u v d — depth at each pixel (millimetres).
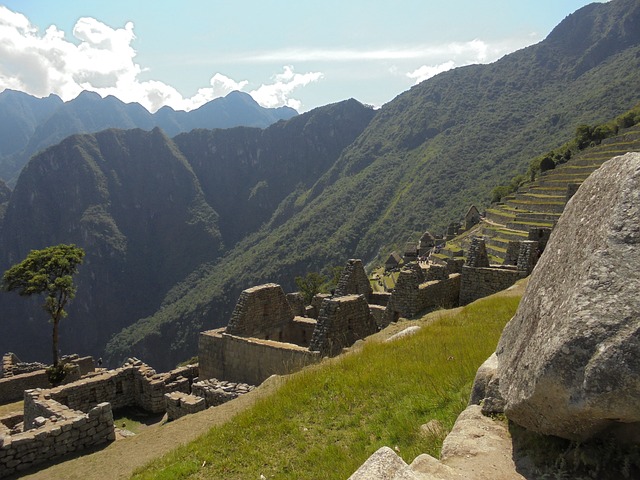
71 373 23859
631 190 3215
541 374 3084
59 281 25250
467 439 4105
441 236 93062
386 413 7102
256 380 15312
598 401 2746
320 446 6836
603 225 3273
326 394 8617
